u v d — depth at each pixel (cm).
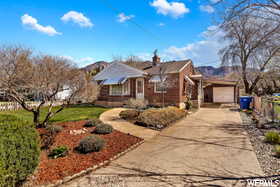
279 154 600
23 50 888
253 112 1706
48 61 931
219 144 760
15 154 371
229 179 454
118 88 2450
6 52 800
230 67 2648
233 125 1177
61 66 983
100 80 2697
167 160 591
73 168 511
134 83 2320
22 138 398
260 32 864
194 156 623
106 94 2578
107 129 910
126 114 1320
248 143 767
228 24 732
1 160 337
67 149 633
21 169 386
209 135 918
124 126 1093
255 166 530
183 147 729
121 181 451
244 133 949
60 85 980
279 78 2434
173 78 2005
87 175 487
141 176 479
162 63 2312
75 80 1039
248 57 2250
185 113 1599
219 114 1725
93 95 1181
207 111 2002
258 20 748
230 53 2483
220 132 979
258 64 2100
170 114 1295
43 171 489
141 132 967
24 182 423
